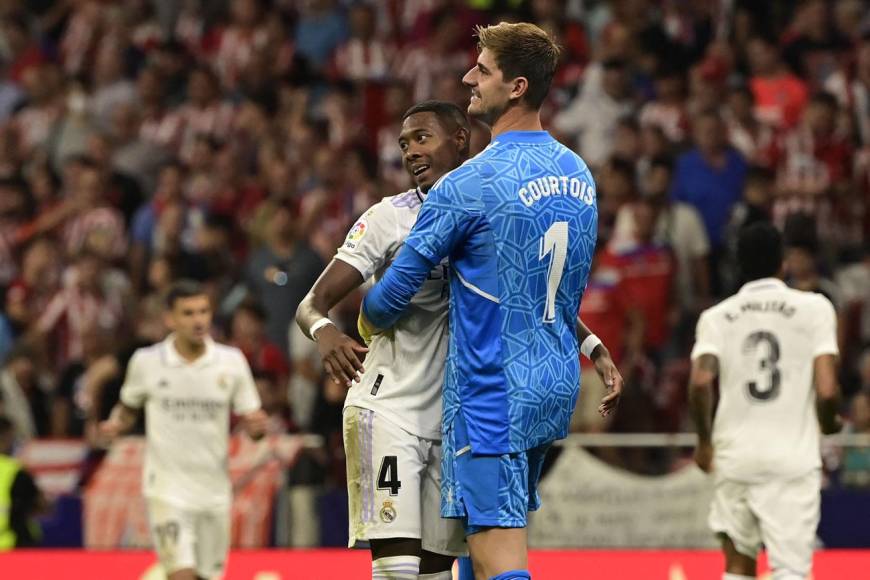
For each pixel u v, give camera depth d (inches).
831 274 1653.5
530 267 657.6
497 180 654.5
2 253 1940.2
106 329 1754.4
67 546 1412.4
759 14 2016.5
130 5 2310.5
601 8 2066.9
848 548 1343.5
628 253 1585.9
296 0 2220.7
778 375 964.0
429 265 657.6
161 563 1147.9
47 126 2134.6
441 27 2032.5
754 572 978.7
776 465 952.9
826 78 1934.1
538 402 658.8
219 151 1978.3
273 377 1488.7
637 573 1205.1
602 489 1370.6
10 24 2316.7
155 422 1152.2
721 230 1704.0
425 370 708.0
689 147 1813.5
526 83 675.4
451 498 660.7
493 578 647.8
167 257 1720.0
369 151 1825.8
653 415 1482.5
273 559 1246.3
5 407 1579.7
